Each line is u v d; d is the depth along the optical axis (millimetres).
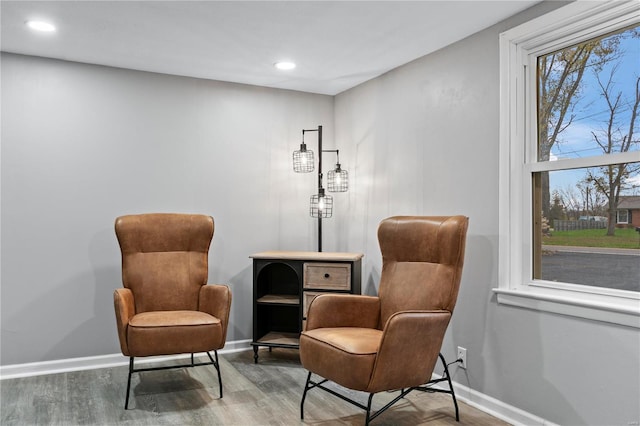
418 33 2943
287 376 3342
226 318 2998
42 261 3375
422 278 2742
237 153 4055
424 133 3338
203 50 3271
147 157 3707
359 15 2697
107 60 3469
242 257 4062
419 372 2416
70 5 2574
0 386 3096
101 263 3545
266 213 4176
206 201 3922
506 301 2666
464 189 2990
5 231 3277
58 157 3426
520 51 2688
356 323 2891
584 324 2279
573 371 2326
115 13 2676
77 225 3477
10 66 3301
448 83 3133
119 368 3490
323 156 4445
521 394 2584
